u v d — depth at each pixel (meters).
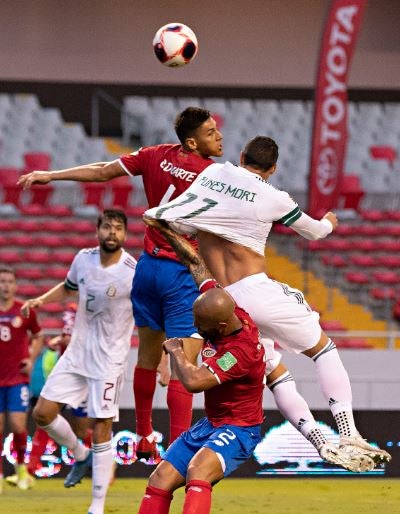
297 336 19.33
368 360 41.19
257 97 73.69
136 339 44.19
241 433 17.36
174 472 17.53
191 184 20.14
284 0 74.12
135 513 25.14
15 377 30.58
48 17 72.25
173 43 21.09
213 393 17.52
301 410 19.98
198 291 20.62
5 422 33.31
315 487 31.66
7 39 71.94
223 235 18.84
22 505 26.58
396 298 53.97
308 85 73.88
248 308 18.88
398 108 72.69
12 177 60.34
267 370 20.03
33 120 68.06
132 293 21.42
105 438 24.55
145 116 69.94
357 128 71.00
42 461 33.22
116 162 20.86
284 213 19.02
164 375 25.09
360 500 28.28
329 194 47.97
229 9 73.75
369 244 57.66
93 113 72.31
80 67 72.38
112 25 72.81
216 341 17.19
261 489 31.05
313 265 57.47
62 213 58.78
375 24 74.38
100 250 24.84
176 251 18.61
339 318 53.22
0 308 30.73
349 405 19.64
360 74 74.12
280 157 67.69
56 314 50.25
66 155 65.19
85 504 26.88
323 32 47.97
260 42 73.88
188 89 73.31
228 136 68.50
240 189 18.91
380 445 34.28
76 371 25.11
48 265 54.56
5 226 57.09
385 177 65.81
